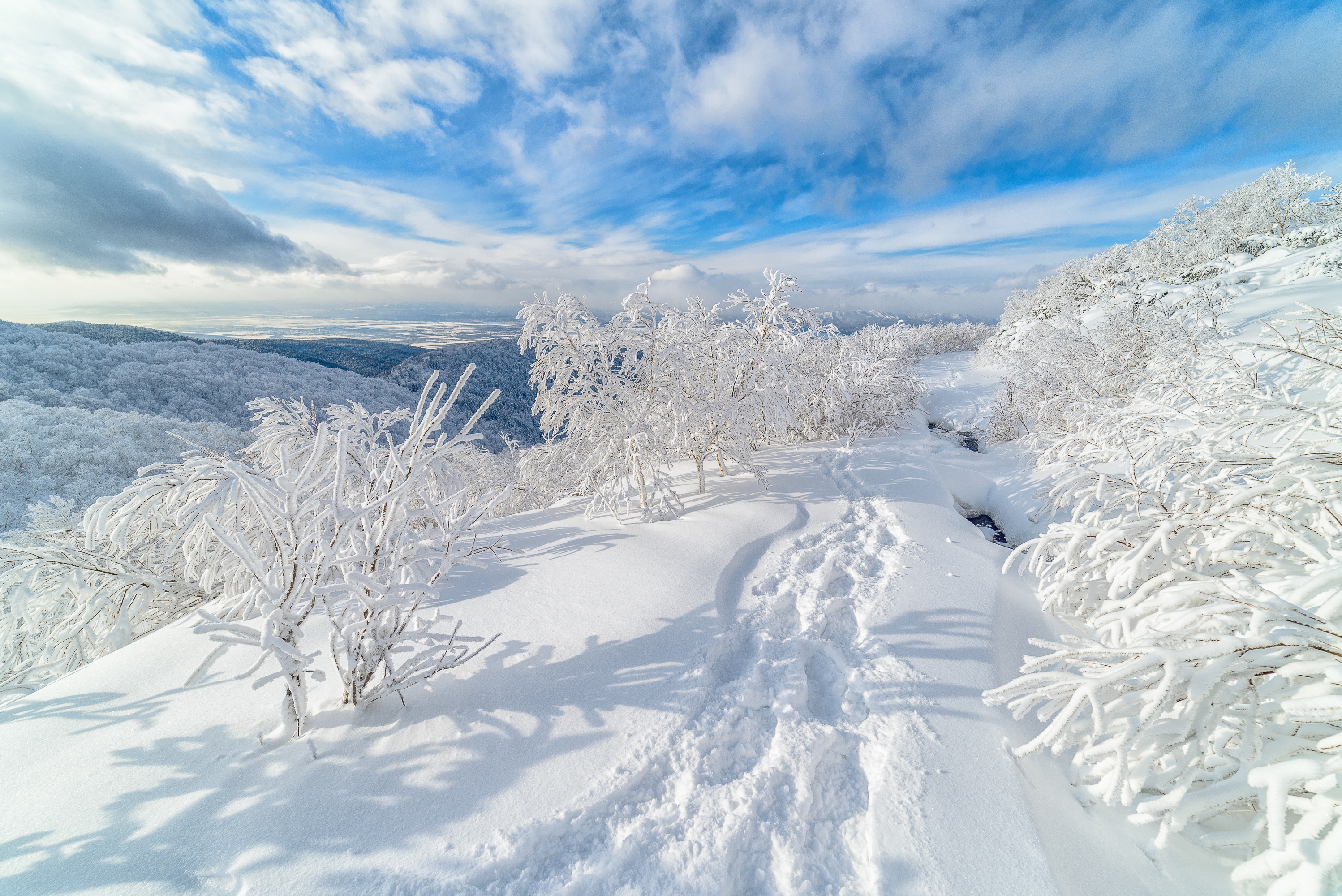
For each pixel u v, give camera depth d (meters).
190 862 1.50
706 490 5.40
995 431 7.98
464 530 2.54
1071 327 9.29
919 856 1.58
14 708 2.22
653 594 3.08
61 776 1.82
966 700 2.25
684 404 4.94
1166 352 5.94
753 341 5.60
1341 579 1.65
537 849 1.60
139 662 2.53
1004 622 2.93
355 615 2.15
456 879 1.47
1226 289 10.70
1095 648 1.84
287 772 1.82
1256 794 1.55
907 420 8.77
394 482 2.56
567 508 5.29
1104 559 2.79
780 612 3.10
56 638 3.44
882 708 2.26
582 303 5.02
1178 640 1.85
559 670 2.40
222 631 1.83
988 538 5.00
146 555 4.30
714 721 2.15
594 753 1.94
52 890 1.42
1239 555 2.29
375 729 2.04
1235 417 3.12
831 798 1.87
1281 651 1.58
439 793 1.75
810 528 4.35
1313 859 1.33
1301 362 3.98
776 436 7.78
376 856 1.54
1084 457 4.08
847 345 8.80
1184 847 1.66
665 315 5.66
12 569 3.46
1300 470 2.38
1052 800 1.80
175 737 2.01
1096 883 1.52
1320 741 1.48
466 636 2.39
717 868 1.54
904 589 3.26
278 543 1.99
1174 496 2.93
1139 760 1.72
